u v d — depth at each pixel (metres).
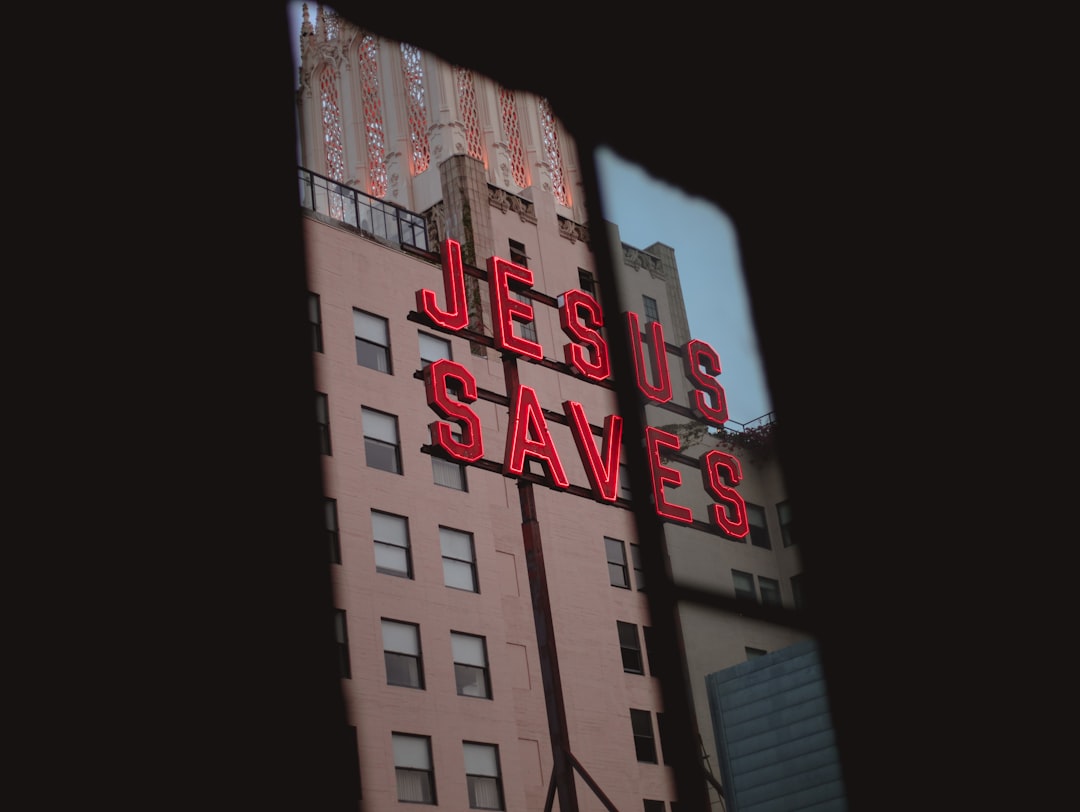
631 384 36.16
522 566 50.62
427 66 64.69
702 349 40.62
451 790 43.47
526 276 33.78
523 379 55.12
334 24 70.62
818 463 13.64
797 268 14.16
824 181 13.96
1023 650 12.33
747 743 33.38
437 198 60.84
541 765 47.28
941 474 13.15
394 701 43.31
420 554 46.81
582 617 51.50
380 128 66.06
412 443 48.78
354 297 49.69
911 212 13.77
